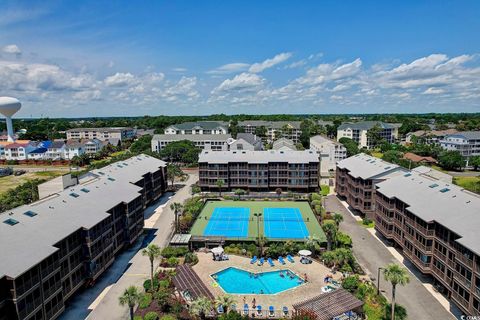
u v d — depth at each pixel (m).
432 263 58.56
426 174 88.12
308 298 56.62
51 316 47.25
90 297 56.94
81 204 63.97
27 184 106.62
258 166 123.62
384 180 90.69
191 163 175.38
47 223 53.19
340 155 159.50
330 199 114.19
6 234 46.59
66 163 191.00
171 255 71.81
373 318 50.38
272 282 62.66
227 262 70.00
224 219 95.12
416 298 55.94
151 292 57.75
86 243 57.09
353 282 57.75
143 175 103.00
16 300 40.47
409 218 65.31
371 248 75.12
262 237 76.56
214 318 51.31
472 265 46.97
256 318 51.75
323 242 75.06
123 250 75.50
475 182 121.12
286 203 111.25
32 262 42.88
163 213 101.06
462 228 50.78
